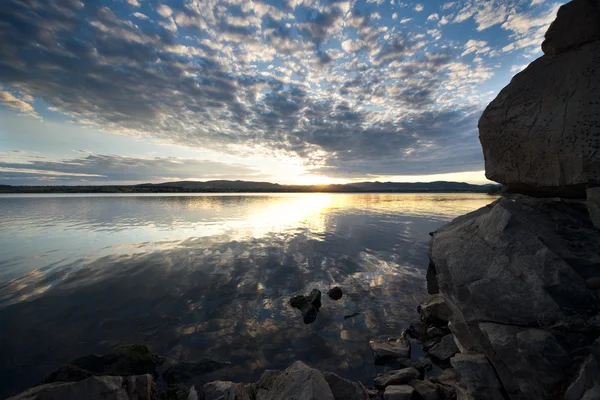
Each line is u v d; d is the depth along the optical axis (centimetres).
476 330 135
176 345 211
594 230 137
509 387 117
